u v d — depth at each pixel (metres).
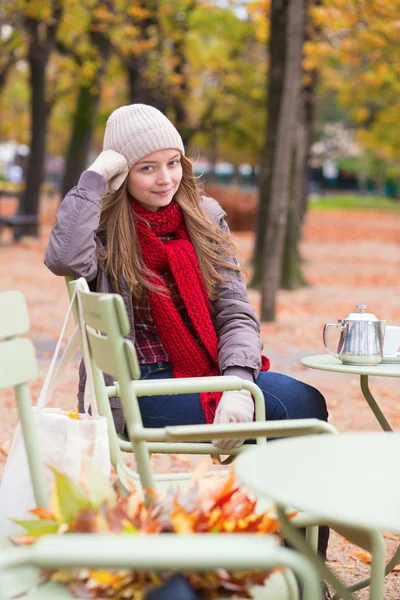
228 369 3.96
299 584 2.96
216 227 4.33
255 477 2.13
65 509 2.38
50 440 3.16
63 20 26.34
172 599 2.04
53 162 67.50
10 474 3.10
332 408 8.41
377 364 4.12
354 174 99.50
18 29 25.22
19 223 26.33
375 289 19.44
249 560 1.74
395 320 14.30
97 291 4.21
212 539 1.79
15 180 67.50
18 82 45.09
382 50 17.59
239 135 33.88
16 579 2.47
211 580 2.18
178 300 4.27
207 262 4.24
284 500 1.97
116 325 2.84
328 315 15.05
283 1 16.91
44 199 62.16
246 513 2.42
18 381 2.92
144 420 4.07
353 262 26.38
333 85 25.34
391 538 5.24
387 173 85.00
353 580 4.61
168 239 4.36
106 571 2.19
